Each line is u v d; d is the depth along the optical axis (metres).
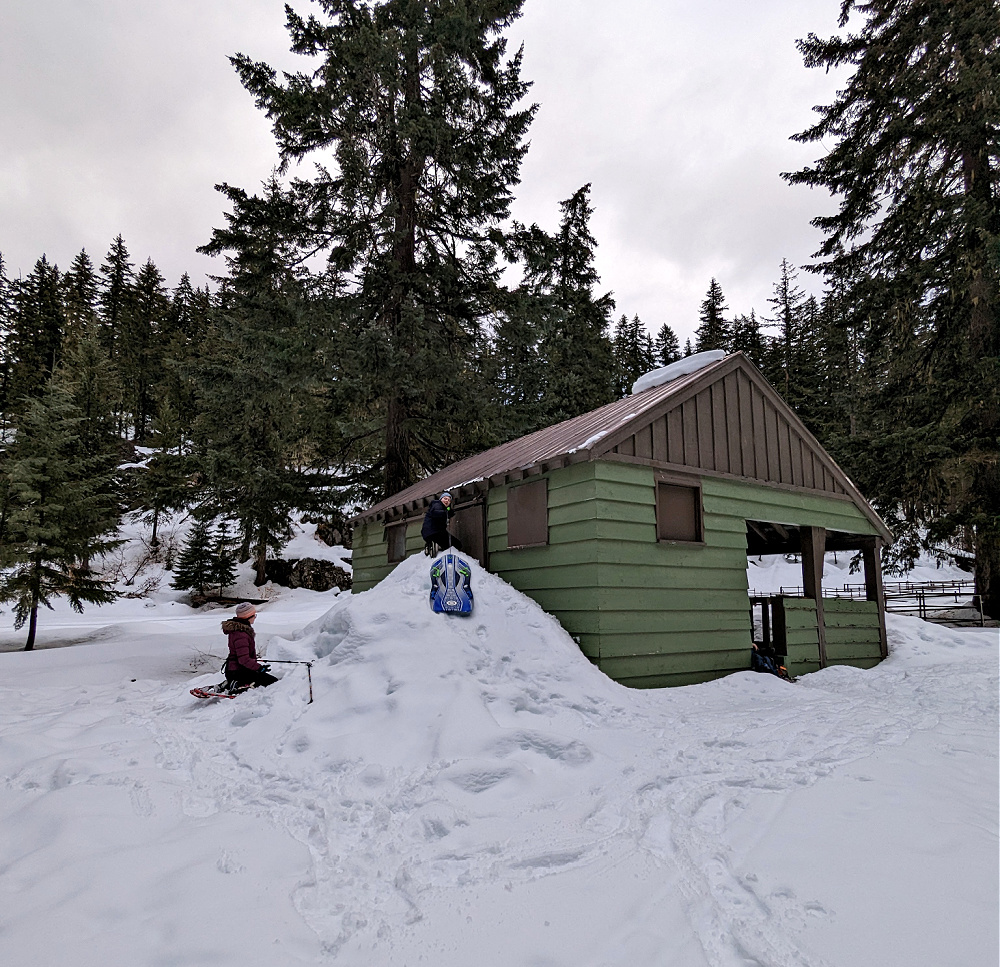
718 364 9.94
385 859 3.38
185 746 5.57
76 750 5.46
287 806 4.16
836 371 39.59
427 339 15.39
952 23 15.15
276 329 14.85
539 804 4.12
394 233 14.77
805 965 2.30
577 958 2.41
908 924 2.52
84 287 61.88
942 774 4.52
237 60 14.70
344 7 15.80
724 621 9.20
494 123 16.09
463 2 15.10
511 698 6.09
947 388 16.69
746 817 3.83
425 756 4.90
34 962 2.36
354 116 14.77
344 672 6.57
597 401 27.88
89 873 3.07
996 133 15.13
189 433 32.31
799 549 13.89
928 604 24.00
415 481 17.28
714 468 9.53
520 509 9.25
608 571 7.96
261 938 2.54
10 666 10.62
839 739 5.64
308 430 16.97
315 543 34.91
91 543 16.14
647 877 3.08
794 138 18.09
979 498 16.69
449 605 7.44
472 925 2.67
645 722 6.27
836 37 17.36
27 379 43.84
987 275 15.02
